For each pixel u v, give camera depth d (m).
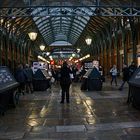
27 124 11.67
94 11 26.03
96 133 9.93
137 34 36.69
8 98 15.43
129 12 26.11
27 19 41.84
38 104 17.70
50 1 24.53
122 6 23.97
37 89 28.20
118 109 15.10
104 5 24.19
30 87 25.75
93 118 12.69
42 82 28.20
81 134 9.84
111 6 23.98
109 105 16.69
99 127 10.84
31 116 13.48
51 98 21.12
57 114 13.93
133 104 15.73
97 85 27.16
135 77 15.94
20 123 11.90
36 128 10.91
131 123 11.42
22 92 23.69
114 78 34.88
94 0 24.50
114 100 19.02
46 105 17.22
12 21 38.53
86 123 11.63
